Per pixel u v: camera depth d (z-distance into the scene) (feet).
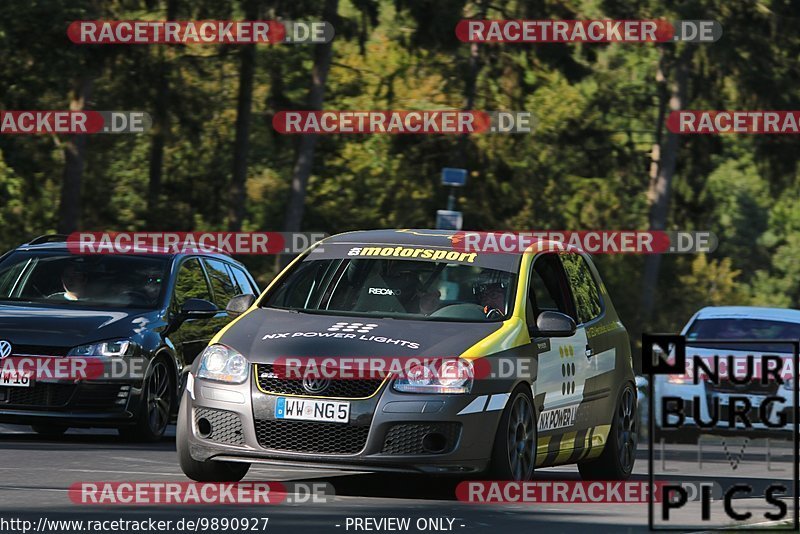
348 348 110.01
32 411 152.97
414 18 505.66
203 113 553.23
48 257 171.53
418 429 107.65
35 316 157.89
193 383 113.91
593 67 562.25
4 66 437.17
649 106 612.70
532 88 555.28
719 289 638.12
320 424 108.17
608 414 134.72
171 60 501.97
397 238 128.26
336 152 580.71
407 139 554.05
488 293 120.67
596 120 605.31
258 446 109.40
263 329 115.14
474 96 546.67
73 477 121.29
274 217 597.52
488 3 542.98
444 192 557.74
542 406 118.11
